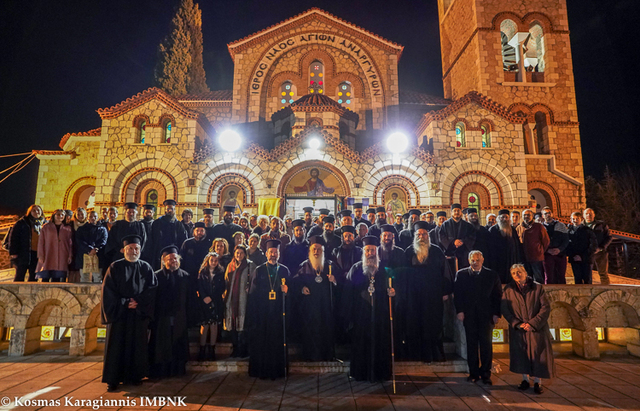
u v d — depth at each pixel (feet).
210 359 24.52
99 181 62.90
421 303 24.32
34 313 28.19
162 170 63.67
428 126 67.51
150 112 64.90
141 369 21.09
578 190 74.02
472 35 83.25
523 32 81.51
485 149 64.80
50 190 73.92
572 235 34.47
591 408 18.44
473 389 20.93
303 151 64.18
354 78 86.12
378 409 18.17
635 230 100.58
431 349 24.59
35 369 24.04
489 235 30.30
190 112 64.90
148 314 21.49
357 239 31.14
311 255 24.67
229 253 29.14
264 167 64.08
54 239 31.50
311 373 23.57
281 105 86.48
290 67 86.53
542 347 20.42
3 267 62.54
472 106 66.13
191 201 62.75
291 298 24.26
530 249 31.71
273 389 20.74
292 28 87.10
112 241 29.73
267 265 23.95
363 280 23.16
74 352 27.20
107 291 20.66
